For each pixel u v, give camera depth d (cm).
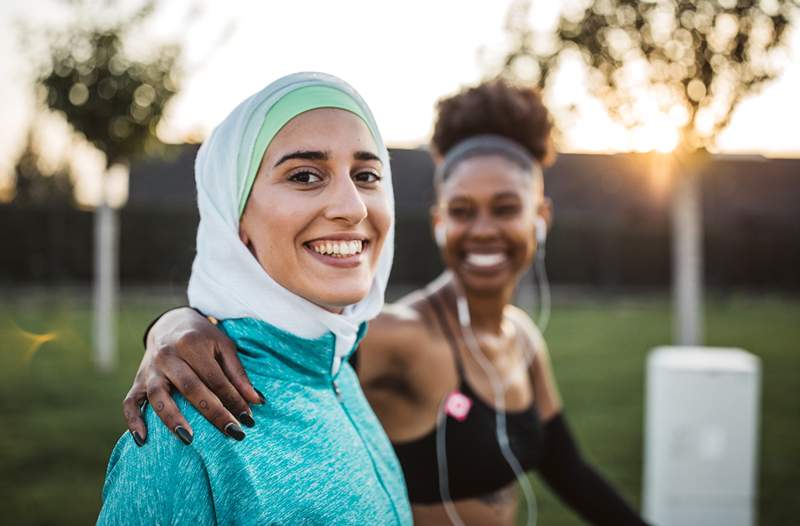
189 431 102
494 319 214
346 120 118
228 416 104
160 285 1869
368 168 121
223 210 117
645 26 531
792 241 1952
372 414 143
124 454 107
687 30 524
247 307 116
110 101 796
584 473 230
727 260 1966
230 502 102
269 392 113
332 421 119
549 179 2103
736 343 1098
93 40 788
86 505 432
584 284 2027
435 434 193
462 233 205
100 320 853
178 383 106
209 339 112
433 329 202
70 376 810
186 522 100
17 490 457
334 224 114
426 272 1950
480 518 197
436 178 224
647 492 380
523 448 209
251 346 115
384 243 127
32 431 590
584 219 2016
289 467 108
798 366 915
